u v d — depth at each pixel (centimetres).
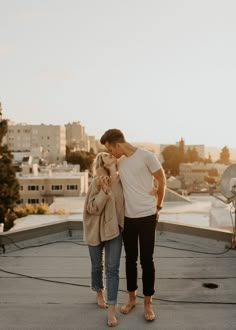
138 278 512
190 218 2203
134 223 386
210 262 568
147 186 386
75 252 629
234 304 425
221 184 628
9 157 4319
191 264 560
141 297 447
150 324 379
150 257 388
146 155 381
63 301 436
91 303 430
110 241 392
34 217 2423
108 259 390
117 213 388
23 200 5928
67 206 3612
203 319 389
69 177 5975
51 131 16475
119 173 388
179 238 680
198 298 442
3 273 531
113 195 386
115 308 416
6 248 629
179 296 448
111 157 389
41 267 555
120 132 384
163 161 16425
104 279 493
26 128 16450
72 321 387
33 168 7019
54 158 15938
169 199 3388
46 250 641
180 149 16175
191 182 13650
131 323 381
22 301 436
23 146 16425
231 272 527
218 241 634
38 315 401
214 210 1403
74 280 502
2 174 4172
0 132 4319
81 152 14588
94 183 395
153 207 388
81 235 721
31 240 669
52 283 492
